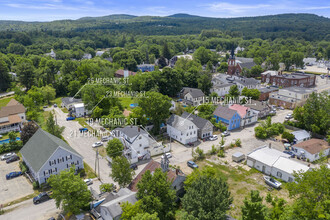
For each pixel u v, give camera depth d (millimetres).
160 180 39594
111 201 40406
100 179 53312
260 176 54375
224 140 71625
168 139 72812
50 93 108250
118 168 46531
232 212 42750
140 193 40156
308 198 32969
